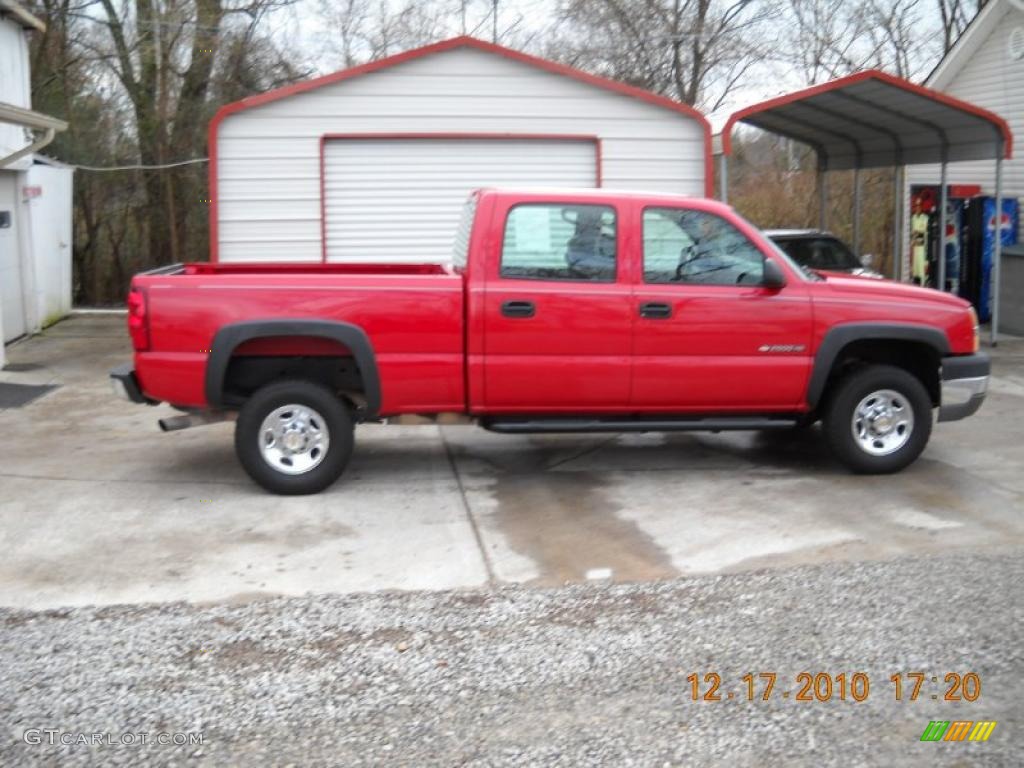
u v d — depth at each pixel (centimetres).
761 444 870
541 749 384
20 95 1466
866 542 612
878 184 2364
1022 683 428
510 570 576
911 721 400
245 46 2308
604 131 1257
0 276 1397
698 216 721
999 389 1103
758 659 454
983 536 621
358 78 1222
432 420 720
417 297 689
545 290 697
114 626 498
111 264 2377
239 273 782
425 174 1245
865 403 747
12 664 455
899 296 739
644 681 437
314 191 1230
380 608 521
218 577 567
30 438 897
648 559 591
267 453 705
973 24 1589
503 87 1241
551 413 721
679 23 2408
